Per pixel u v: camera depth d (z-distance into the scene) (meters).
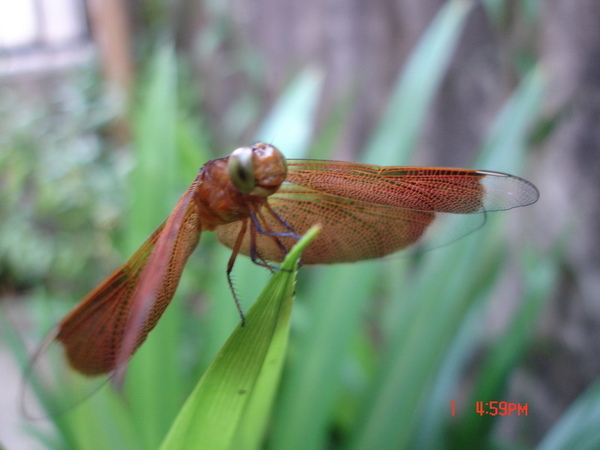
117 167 0.24
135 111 0.19
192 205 0.06
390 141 0.10
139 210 0.10
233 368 0.05
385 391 0.09
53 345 0.05
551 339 0.13
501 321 0.15
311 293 0.12
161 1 0.28
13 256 0.24
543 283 0.11
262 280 0.09
